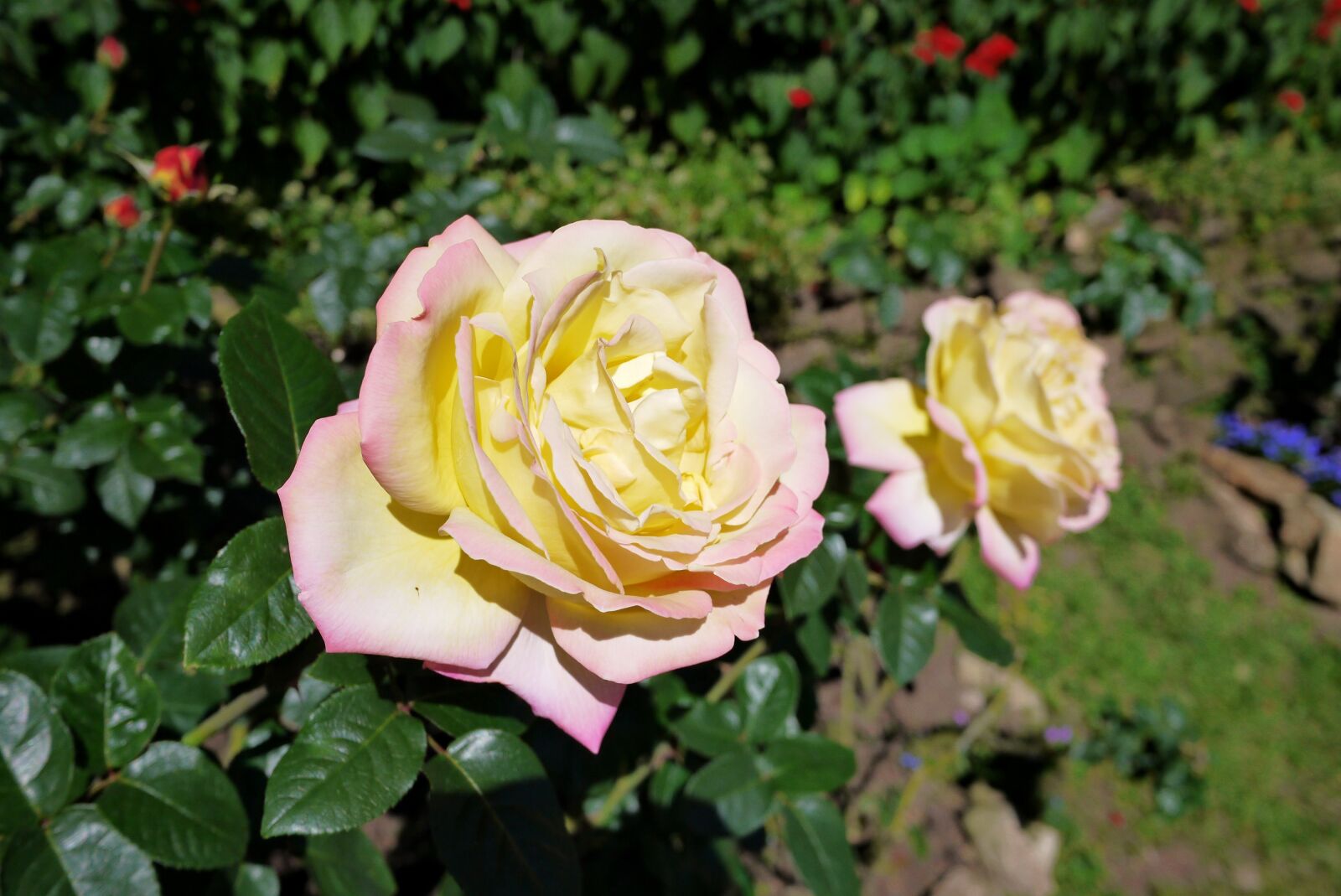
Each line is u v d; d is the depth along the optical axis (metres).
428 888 0.64
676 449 0.25
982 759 1.12
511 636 0.23
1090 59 1.75
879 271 1.24
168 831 0.27
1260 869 1.06
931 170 1.62
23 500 0.56
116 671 0.29
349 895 0.35
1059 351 0.42
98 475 0.53
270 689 0.30
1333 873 1.07
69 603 0.84
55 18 0.98
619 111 1.54
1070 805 1.10
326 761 0.26
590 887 0.46
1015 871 1.00
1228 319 1.68
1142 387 1.58
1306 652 1.31
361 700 0.27
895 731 1.08
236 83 1.15
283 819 0.25
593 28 1.39
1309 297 1.67
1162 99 1.85
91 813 0.27
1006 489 0.40
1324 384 1.65
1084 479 0.39
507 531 0.23
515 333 0.24
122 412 0.52
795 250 1.38
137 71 1.10
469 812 0.26
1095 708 1.20
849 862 0.39
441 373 0.23
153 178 0.47
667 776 0.45
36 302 0.48
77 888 0.26
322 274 0.52
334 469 0.23
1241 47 1.88
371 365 0.21
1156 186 1.77
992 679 1.21
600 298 0.24
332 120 1.28
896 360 1.43
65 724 0.27
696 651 0.24
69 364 0.52
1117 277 1.37
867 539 0.45
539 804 0.27
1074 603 1.32
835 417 0.46
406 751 0.26
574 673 0.24
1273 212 1.72
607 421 0.24
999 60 1.60
